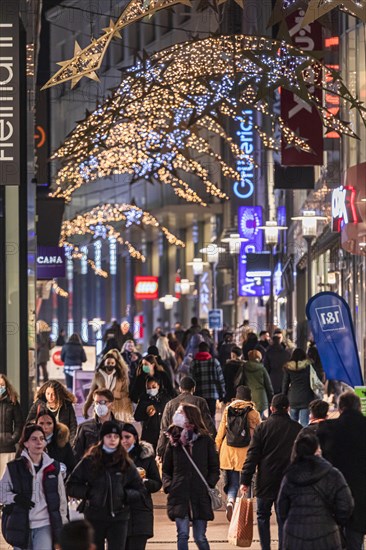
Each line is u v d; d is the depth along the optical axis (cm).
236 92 3969
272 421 2500
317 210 6644
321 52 3338
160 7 2950
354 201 5191
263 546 2512
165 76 4247
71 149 4294
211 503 2419
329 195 6044
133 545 2191
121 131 6362
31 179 4216
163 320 16238
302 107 5266
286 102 5269
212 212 13325
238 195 11006
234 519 2528
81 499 2145
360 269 5678
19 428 3192
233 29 5706
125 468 2117
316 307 3231
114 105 4188
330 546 2020
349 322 3219
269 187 8850
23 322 4006
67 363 6794
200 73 4228
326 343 3228
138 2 2961
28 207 4191
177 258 15538
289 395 4184
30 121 4297
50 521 2084
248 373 4259
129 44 14838
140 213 8275
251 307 10581
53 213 6756
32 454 2100
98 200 16100
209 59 4225
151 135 6481
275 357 4994
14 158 2841
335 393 6106
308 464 2034
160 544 2784
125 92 4028
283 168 6200
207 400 4484
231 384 4616
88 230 8119
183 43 3925
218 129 7838
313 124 5269
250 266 7350
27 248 4025
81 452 2472
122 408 3697
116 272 17750
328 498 2028
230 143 7412
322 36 5300
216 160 7338
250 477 2509
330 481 2028
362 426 2269
